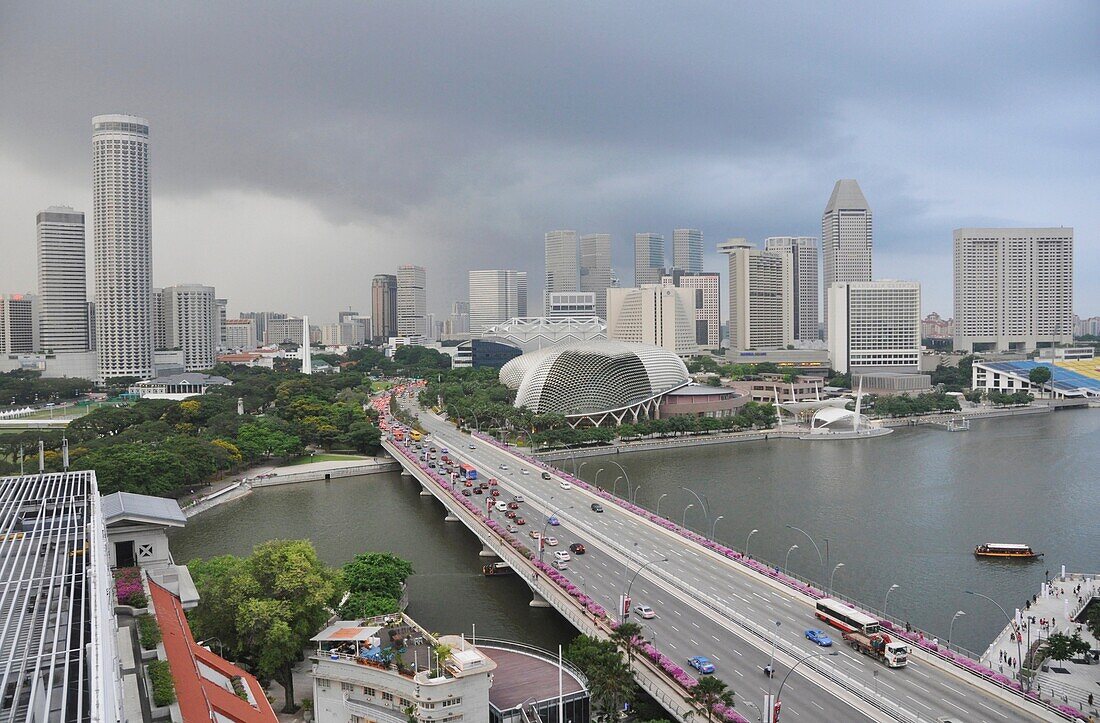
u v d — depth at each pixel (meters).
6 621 78.00
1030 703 132.12
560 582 187.50
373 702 130.25
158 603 127.88
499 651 156.75
